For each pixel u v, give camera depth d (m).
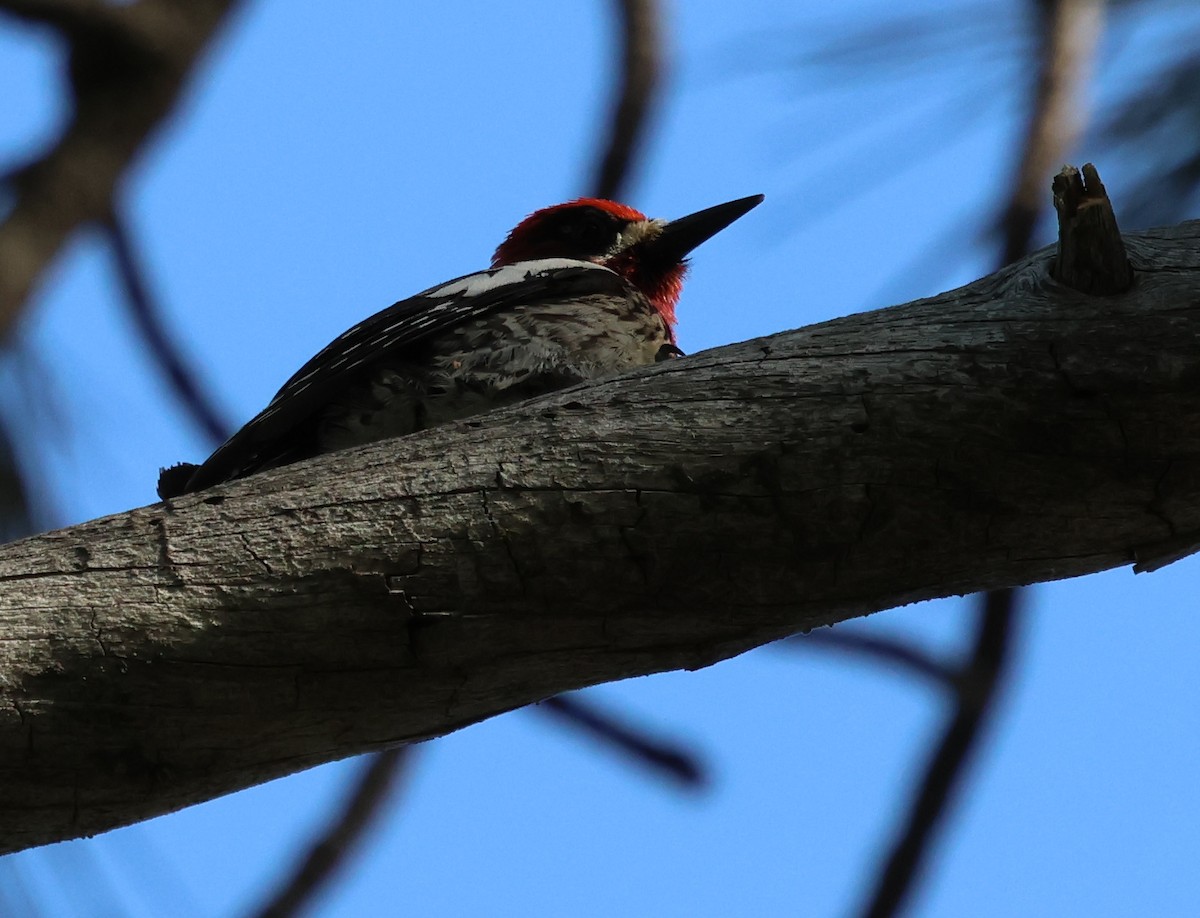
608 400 5.68
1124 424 5.52
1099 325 5.63
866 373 5.63
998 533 5.59
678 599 5.54
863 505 5.51
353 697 5.45
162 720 5.27
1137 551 5.74
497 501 5.46
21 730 5.11
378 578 5.37
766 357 5.77
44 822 5.33
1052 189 5.70
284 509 5.43
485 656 5.50
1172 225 6.06
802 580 5.57
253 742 5.43
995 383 5.57
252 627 5.30
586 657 5.62
